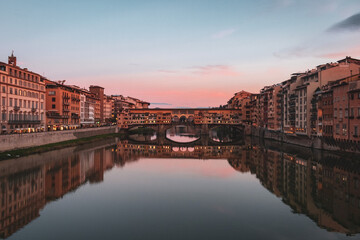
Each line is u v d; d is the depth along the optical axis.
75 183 46.66
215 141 134.00
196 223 30.75
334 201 36.78
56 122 106.19
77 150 85.12
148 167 63.06
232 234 28.05
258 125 148.25
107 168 60.56
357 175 49.06
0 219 31.27
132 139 139.12
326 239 26.73
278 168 59.19
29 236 27.20
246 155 81.31
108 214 33.22
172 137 164.50
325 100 76.69
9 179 47.03
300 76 97.62
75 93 123.94
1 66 74.88
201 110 177.25
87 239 26.73
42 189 42.50
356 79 67.50
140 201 38.12
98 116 163.62
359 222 30.34
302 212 33.69
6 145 64.94
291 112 101.38
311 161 64.12
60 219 31.56
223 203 37.44
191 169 60.91
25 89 84.56
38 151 73.56
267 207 35.69
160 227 29.69
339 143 69.56
